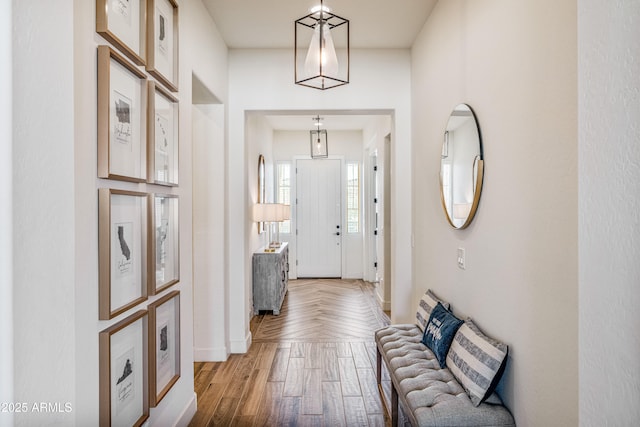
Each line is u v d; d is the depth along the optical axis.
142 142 1.72
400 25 3.26
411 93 3.67
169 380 2.07
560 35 1.38
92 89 1.37
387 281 5.14
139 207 1.70
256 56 3.70
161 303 1.89
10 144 1.12
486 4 2.01
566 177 1.36
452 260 2.53
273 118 6.21
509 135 1.76
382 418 2.52
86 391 1.33
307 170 7.34
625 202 0.82
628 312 0.81
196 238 3.50
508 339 1.78
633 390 0.80
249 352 3.70
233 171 3.70
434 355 2.32
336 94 3.70
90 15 1.36
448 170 2.54
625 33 0.82
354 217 7.35
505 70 1.79
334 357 3.56
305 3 2.91
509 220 1.76
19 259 1.14
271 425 2.44
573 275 1.33
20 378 1.14
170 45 2.09
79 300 1.29
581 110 0.94
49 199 1.21
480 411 1.73
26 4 1.15
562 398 1.39
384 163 5.18
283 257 5.58
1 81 1.11
